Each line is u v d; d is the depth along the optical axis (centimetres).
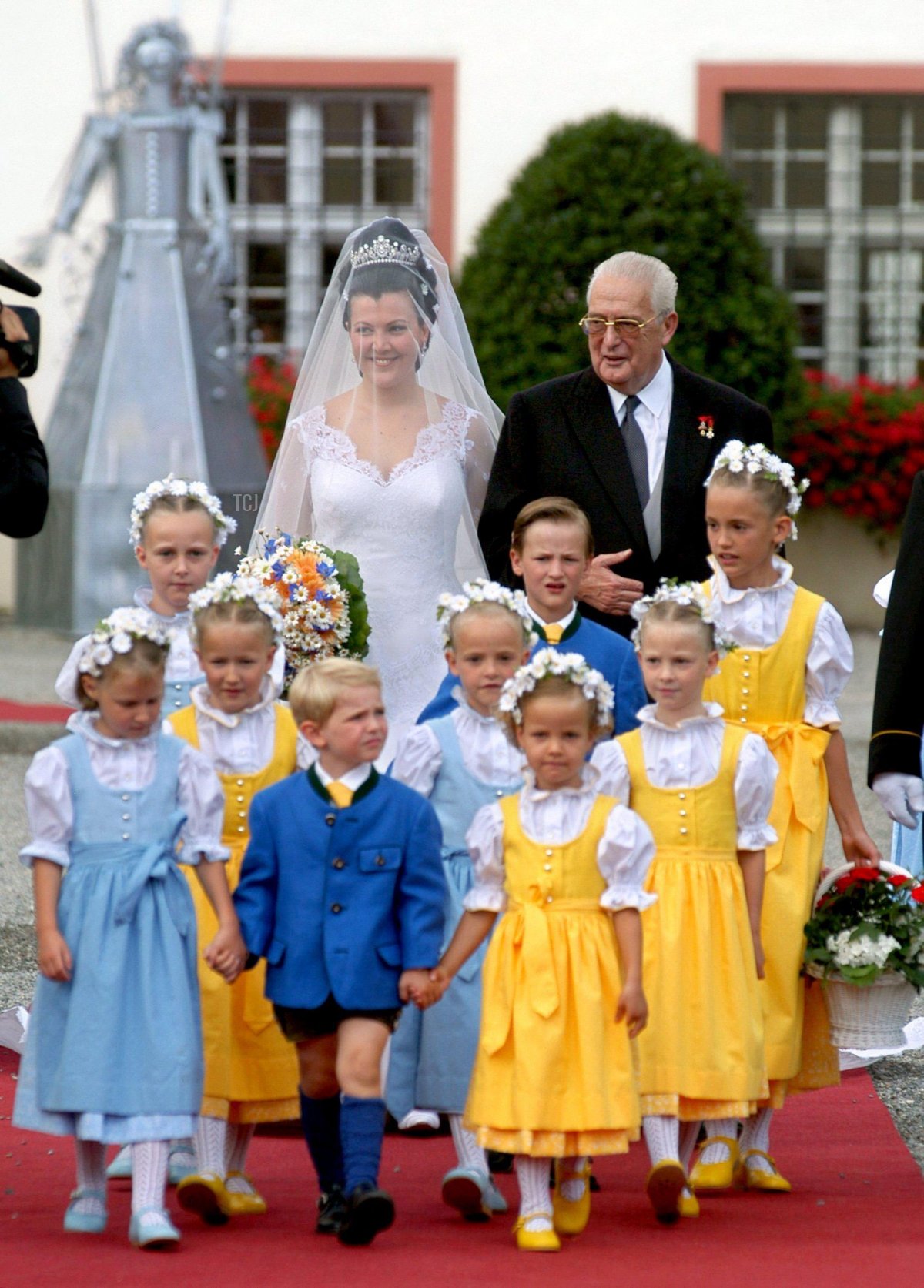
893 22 5853
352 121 6084
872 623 5731
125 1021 1501
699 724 1691
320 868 1550
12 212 5825
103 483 5078
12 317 1814
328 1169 1547
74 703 1684
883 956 1691
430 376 2178
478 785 1703
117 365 5103
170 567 1817
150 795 1555
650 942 1645
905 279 6078
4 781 3469
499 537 2100
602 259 5131
